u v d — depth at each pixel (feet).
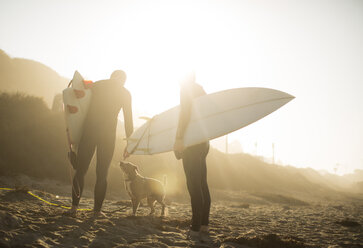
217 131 9.91
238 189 96.99
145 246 7.58
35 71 331.16
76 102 10.88
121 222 10.72
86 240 7.61
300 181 177.17
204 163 10.66
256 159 163.73
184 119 9.50
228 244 8.96
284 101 10.35
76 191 10.68
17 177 33.09
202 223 10.53
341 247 10.57
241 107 10.63
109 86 11.42
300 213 30.60
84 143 10.89
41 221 8.94
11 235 6.84
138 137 12.65
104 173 11.15
